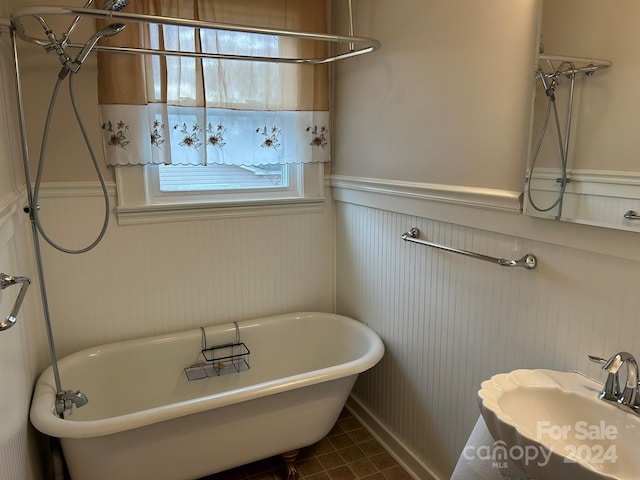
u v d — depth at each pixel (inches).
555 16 53.0
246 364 96.9
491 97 62.6
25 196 73.3
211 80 87.2
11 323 40.1
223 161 90.7
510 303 63.2
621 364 46.7
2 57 65.0
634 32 45.8
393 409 90.4
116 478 67.6
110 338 89.3
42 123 78.9
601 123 49.1
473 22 64.4
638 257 47.2
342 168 99.8
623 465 45.7
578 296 54.3
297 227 102.6
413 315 82.4
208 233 94.4
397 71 80.2
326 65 96.7
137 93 81.9
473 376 70.3
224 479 83.0
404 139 79.9
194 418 69.0
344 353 97.5
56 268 83.6
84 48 59.3
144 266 90.0
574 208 52.3
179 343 91.2
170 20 61.2
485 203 64.1
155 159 85.7
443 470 78.2
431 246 75.0
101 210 85.1
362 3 88.0
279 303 103.7
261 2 88.6
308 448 92.3
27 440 62.8
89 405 82.8
